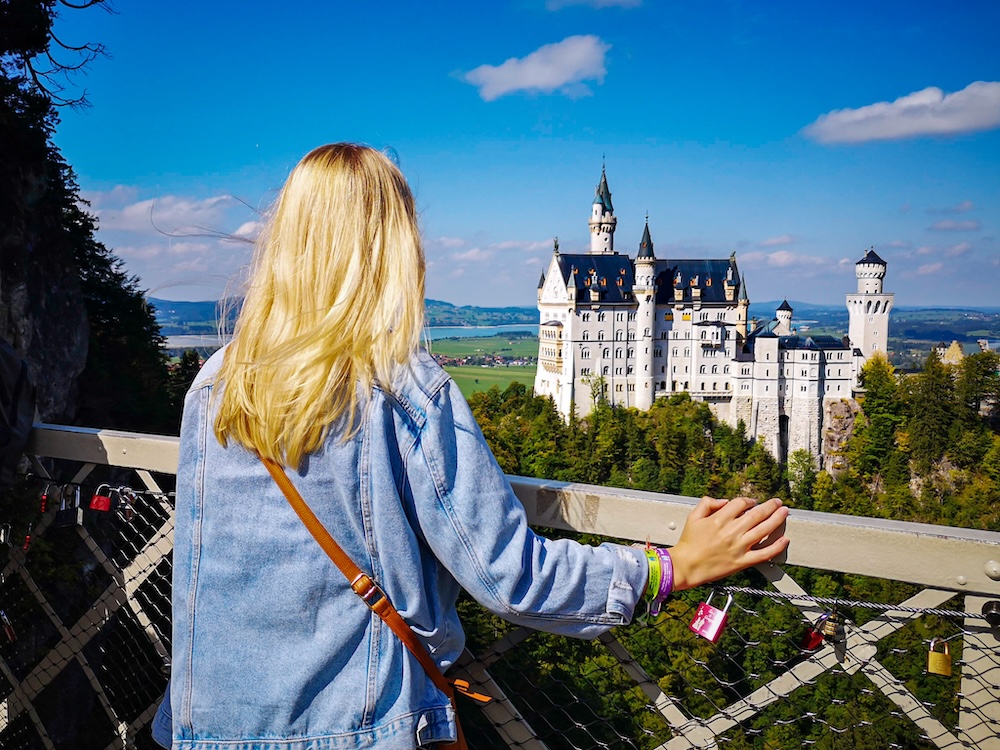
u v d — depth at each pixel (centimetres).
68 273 3091
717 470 11456
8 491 302
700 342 12762
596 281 12631
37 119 2694
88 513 312
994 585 163
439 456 159
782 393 12619
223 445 171
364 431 160
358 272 165
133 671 311
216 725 167
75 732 344
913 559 171
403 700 164
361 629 163
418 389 162
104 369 3666
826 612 186
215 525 169
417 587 164
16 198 2692
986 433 11469
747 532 173
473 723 249
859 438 12175
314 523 161
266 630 164
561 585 161
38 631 341
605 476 11075
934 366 11856
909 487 11388
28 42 2436
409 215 177
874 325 15150
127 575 299
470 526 158
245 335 175
